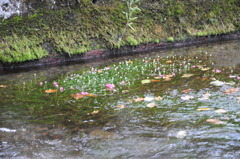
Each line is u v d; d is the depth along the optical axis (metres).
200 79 2.87
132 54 4.68
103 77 3.17
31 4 4.34
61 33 4.27
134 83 2.86
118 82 2.93
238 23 6.11
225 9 6.11
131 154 1.44
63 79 3.16
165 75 3.10
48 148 1.54
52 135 1.71
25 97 2.50
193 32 5.54
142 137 1.62
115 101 2.31
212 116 1.86
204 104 2.11
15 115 2.05
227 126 1.69
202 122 1.78
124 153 1.45
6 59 3.74
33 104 2.30
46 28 4.20
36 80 3.15
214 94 2.34
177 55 4.38
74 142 1.60
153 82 2.86
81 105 2.25
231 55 4.10
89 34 4.49
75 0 4.66
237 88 2.47
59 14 4.42
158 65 3.68
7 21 4.04
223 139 1.53
